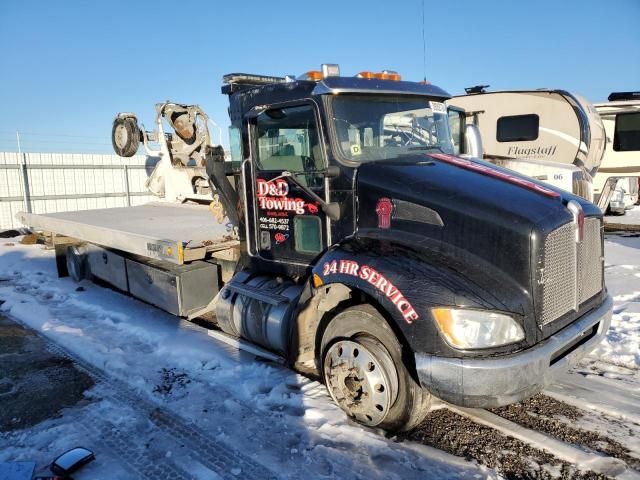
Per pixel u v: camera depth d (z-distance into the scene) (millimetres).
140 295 6219
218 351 5008
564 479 3012
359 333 3559
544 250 3000
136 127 10414
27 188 16672
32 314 6496
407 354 3289
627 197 16141
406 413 3357
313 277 3734
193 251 5227
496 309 2965
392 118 4121
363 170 3697
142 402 4090
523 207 3123
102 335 5656
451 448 3348
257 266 4645
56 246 8352
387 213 3529
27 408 4047
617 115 14414
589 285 3551
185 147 10125
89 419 3848
